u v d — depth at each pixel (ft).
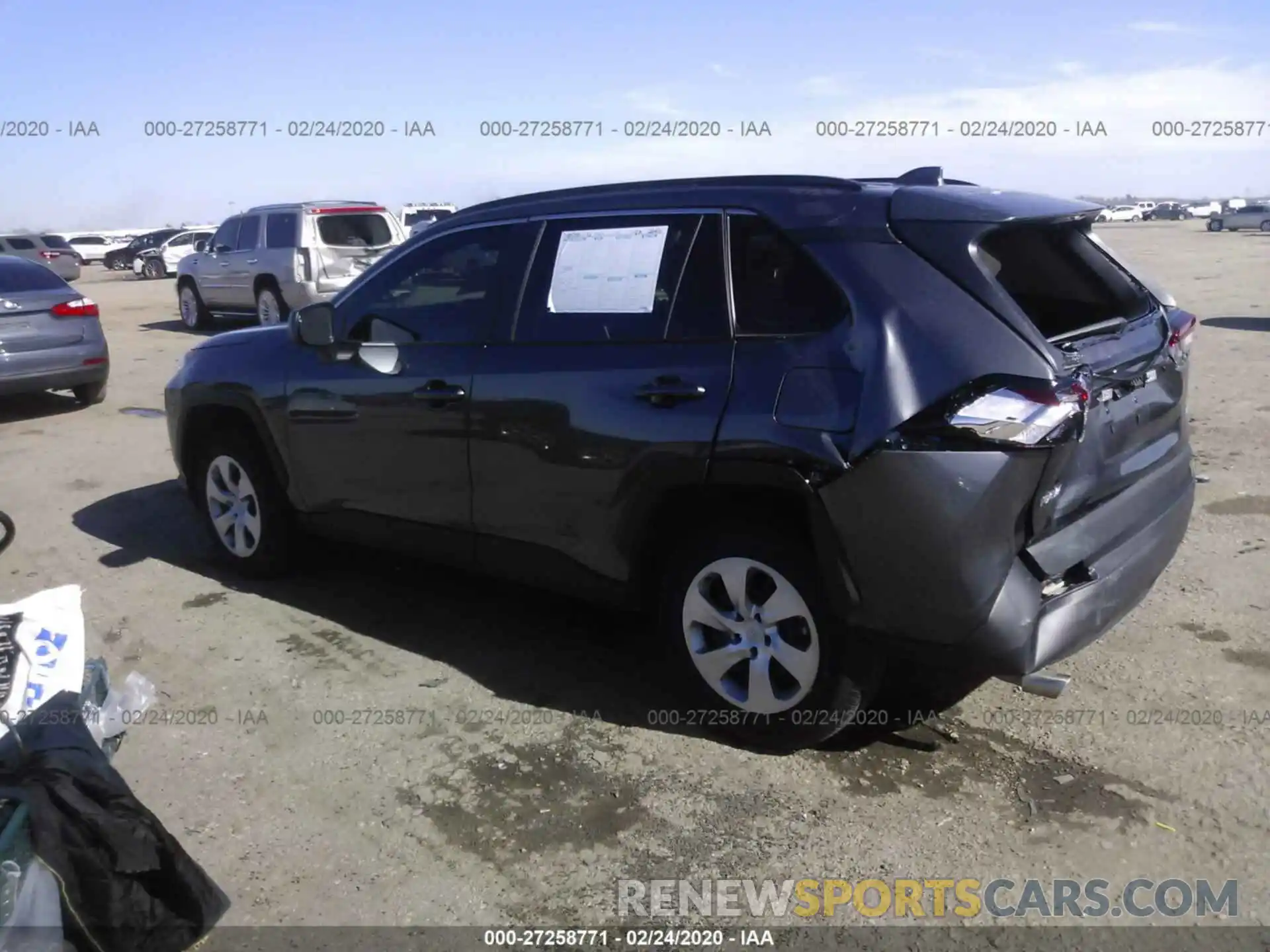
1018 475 10.39
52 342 33.37
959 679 13.93
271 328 18.12
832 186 12.05
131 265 145.89
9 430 32.07
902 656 11.13
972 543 10.44
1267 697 13.23
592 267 13.34
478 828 11.30
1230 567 17.40
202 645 15.94
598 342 13.03
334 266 52.29
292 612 17.06
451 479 14.57
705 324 12.19
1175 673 13.92
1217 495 21.20
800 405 11.11
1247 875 10.12
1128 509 12.08
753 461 11.31
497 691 14.21
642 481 12.31
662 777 12.08
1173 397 13.06
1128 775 11.73
